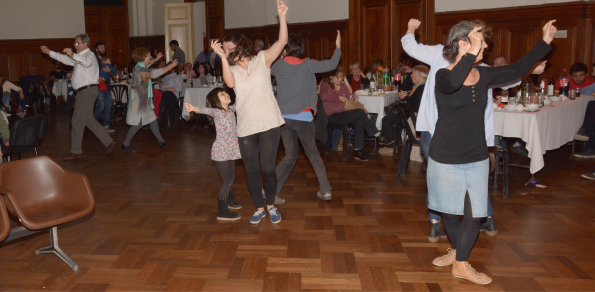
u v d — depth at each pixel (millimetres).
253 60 3115
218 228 3422
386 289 2486
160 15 13578
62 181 2834
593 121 5426
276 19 9992
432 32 8172
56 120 9234
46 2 12250
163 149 6430
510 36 7457
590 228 3301
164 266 2789
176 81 8258
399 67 7438
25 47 12211
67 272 2730
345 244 3088
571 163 5301
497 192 4219
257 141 3283
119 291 2496
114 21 13984
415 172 4988
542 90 5148
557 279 2566
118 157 5938
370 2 8781
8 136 4254
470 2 7742
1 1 11891
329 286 2523
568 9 6844
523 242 3076
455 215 2600
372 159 5641
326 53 9477
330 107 5531
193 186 4559
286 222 3523
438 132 2367
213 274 2678
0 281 2627
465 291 2457
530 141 4074
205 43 11852
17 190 2717
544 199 3988
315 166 3963
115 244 3137
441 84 2209
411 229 3340
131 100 6156
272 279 2609
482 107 2277
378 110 5711
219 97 3443
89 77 5801
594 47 6832
